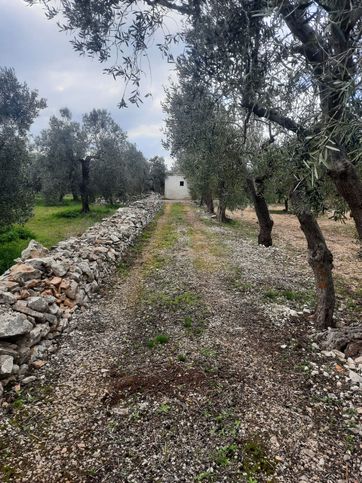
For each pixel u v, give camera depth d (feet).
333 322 19.45
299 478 9.49
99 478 9.60
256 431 11.28
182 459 10.19
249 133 22.56
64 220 66.44
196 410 12.34
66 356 16.53
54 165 74.23
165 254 39.29
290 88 9.14
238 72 10.81
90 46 11.18
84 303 23.00
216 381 14.12
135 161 108.78
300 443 10.79
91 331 19.36
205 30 10.59
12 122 34.04
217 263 34.94
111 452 10.54
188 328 19.54
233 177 29.68
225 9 10.02
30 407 12.71
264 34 9.78
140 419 11.96
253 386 13.79
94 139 80.89
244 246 44.47
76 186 81.46
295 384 13.97
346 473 9.68
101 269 28.94
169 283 28.25
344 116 7.04
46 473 9.80
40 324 17.11
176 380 14.21
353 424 11.63
